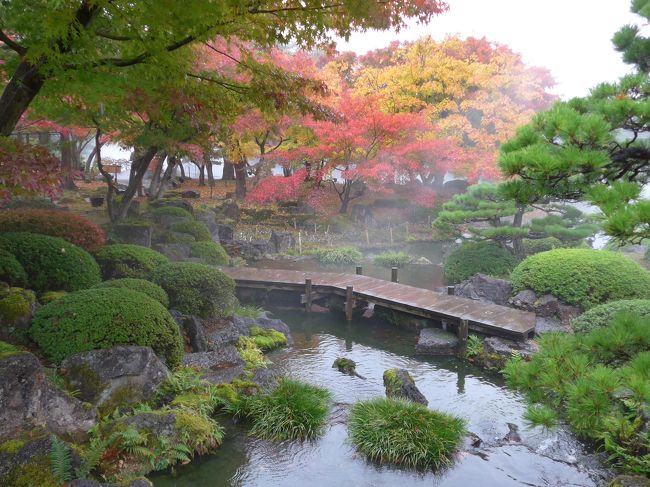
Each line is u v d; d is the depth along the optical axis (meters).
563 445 5.87
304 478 5.19
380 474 5.29
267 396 6.58
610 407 4.38
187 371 6.95
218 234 19.45
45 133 17.67
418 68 24.25
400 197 26.41
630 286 9.88
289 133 22.69
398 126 20.17
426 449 5.47
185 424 5.56
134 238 13.14
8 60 6.43
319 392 6.90
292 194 22.41
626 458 5.21
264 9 5.99
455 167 23.78
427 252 20.72
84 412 5.02
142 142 11.91
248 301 12.79
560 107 4.90
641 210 3.56
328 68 26.75
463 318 9.44
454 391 7.71
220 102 7.66
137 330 6.24
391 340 10.27
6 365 4.43
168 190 27.66
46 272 7.89
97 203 20.03
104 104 7.76
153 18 5.18
